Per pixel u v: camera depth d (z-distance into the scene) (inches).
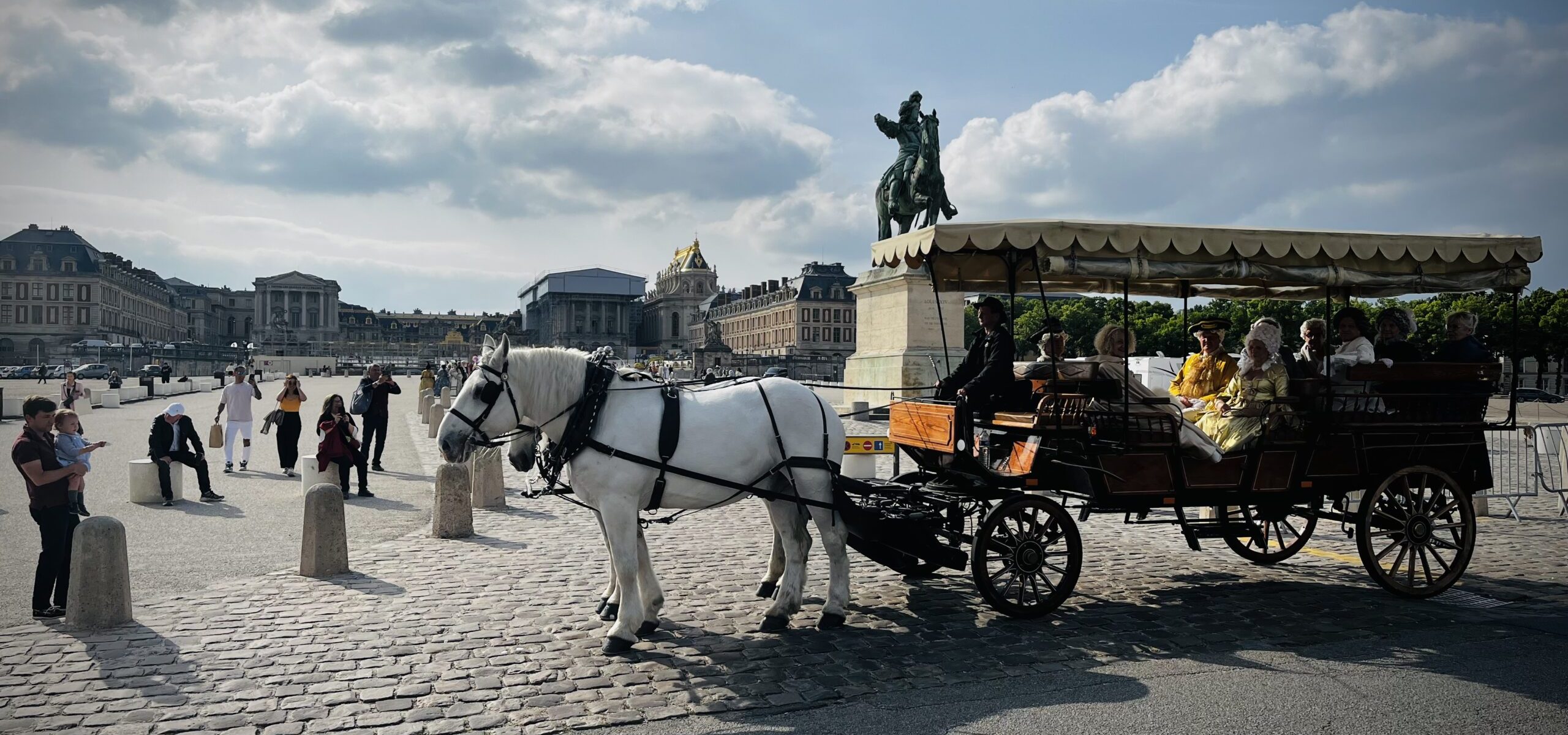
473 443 318.0
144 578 407.2
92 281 6220.5
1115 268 344.2
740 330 7869.1
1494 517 588.4
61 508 345.1
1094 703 264.8
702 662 298.4
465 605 363.6
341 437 671.8
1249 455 372.2
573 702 264.1
